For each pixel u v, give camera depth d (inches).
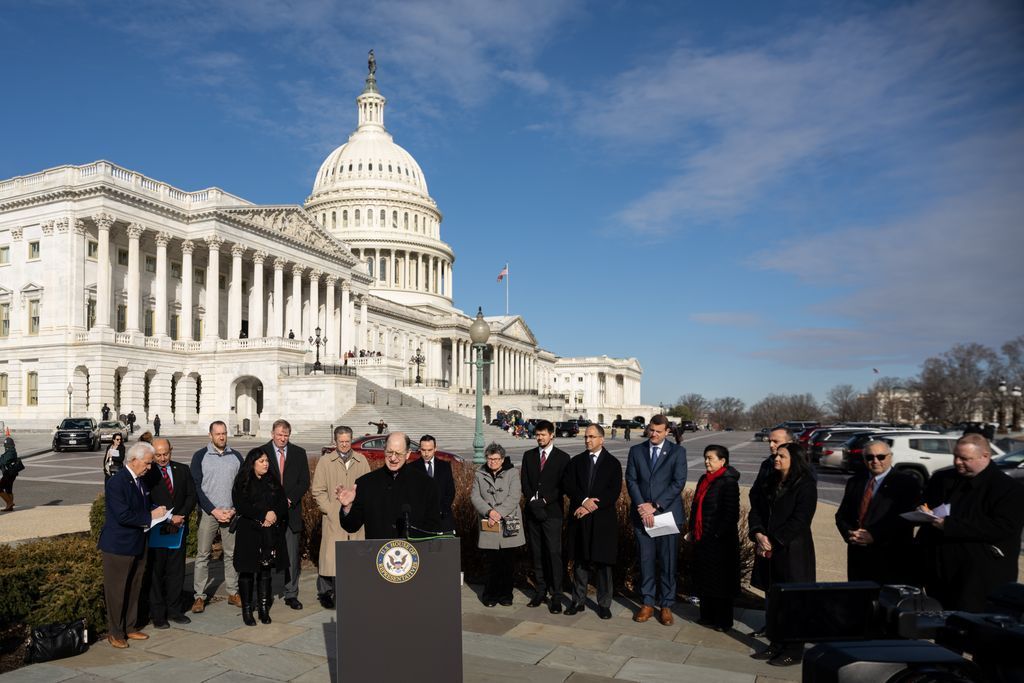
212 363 2854.3
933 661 214.4
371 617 280.2
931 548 342.0
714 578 407.2
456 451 2026.3
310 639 397.4
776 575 383.9
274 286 3250.5
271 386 2736.2
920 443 1211.2
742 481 1296.8
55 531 697.6
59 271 2628.0
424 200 5654.5
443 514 486.0
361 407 2691.9
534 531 460.8
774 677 340.8
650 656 368.8
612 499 430.3
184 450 1859.0
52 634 366.6
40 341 2625.5
